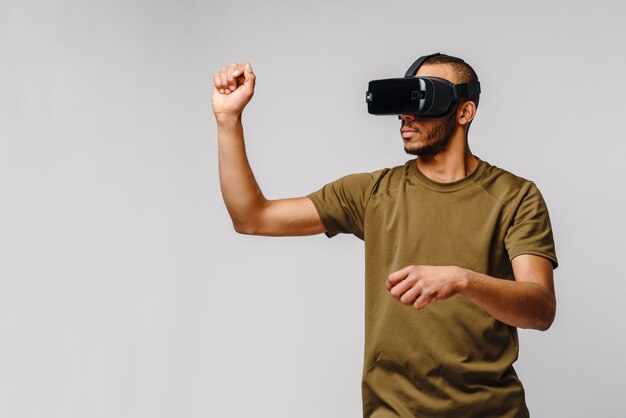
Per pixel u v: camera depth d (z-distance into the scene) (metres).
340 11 4.17
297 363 4.14
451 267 1.79
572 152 3.84
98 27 4.29
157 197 4.29
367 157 4.13
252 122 4.24
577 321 3.81
